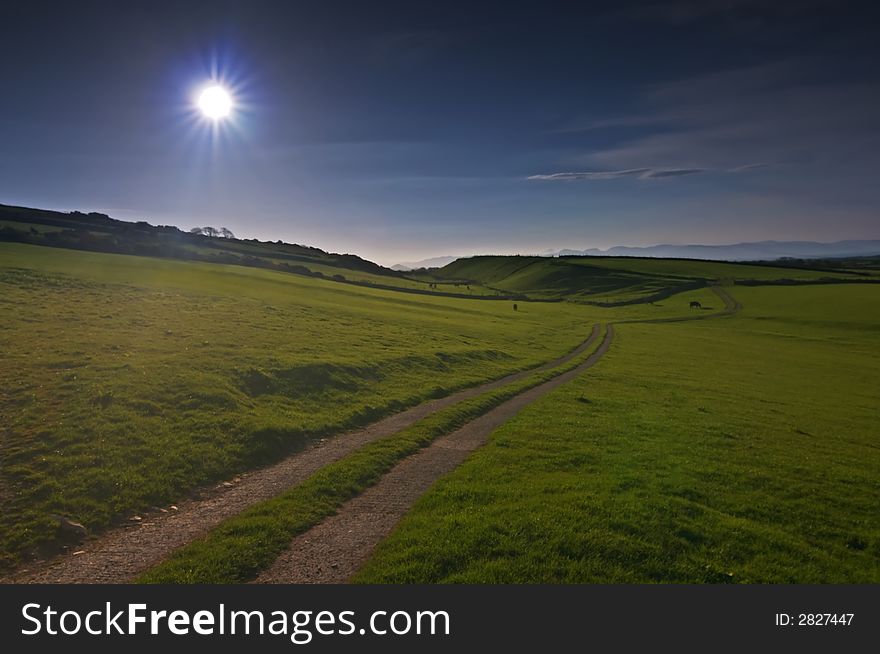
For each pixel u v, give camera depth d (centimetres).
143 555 1380
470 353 5016
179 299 5619
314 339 4488
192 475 1883
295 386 3070
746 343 8281
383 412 2950
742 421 3206
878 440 3048
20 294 4706
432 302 10938
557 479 1956
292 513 1608
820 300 13362
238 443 2180
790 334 9538
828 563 1448
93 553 1387
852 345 8425
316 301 7581
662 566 1349
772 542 1535
